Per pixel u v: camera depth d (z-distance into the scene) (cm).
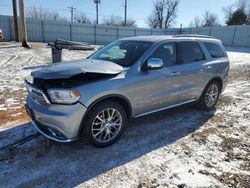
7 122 412
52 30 3228
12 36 2958
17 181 261
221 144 360
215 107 537
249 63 1434
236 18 4753
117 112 340
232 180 272
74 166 292
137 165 298
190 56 450
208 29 3819
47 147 332
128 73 343
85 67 323
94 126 320
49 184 258
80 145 341
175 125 427
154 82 374
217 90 525
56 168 287
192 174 282
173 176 277
